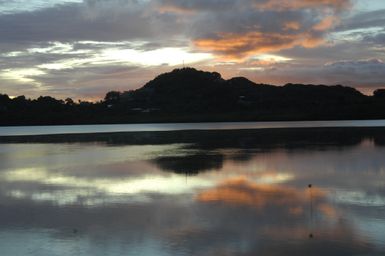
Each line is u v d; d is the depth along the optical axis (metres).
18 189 18.17
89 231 11.84
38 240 11.13
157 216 13.30
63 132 77.44
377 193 16.33
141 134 61.81
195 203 15.03
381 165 23.61
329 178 19.77
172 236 11.30
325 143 38.88
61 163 27.16
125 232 11.71
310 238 11.00
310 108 167.88
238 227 12.01
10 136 63.59
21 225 12.48
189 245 10.63
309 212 13.59
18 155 33.19
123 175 21.58
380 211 13.59
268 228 11.91
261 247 10.42
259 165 24.31
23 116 149.88
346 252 10.00
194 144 40.53
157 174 21.69
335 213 13.41
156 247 10.52
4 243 10.91
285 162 25.44
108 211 14.04
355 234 11.29
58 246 10.69
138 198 15.97
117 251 10.31
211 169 23.05
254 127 82.88
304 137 47.88
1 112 148.75
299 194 16.33
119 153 33.00
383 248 10.23
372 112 154.50
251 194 16.42
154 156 30.05
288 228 11.88
